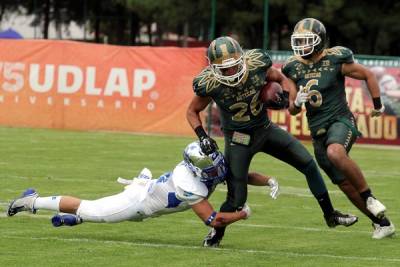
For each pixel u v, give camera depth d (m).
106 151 48.84
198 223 27.34
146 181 23.16
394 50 101.69
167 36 129.00
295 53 25.50
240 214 22.70
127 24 123.19
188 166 22.66
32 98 61.78
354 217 25.12
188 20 98.12
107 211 23.19
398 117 58.03
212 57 22.73
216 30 105.31
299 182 38.72
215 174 22.59
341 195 34.97
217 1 94.88
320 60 25.42
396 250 23.66
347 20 91.38
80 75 61.25
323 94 25.34
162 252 22.61
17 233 24.75
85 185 35.09
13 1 127.81
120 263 21.06
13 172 38.34
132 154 47.75
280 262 21.62
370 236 25.84
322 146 25.64
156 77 60.38
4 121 62.25
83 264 20.88
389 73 58.00
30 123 61.97
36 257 21.58
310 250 23.42
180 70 60.03
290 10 90.06
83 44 61.06
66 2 123.81
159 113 60.56
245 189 23.72
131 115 60.84
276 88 23.47
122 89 60.84
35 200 23.73
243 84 23.17
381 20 91.69
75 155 46.31
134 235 25.08
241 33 103.44
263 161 47.00
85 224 26.50
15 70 61.91
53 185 34.81
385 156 52.44
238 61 22.66
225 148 24.03
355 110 58.44
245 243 24.31
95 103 61.16
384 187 38.06
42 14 125.00
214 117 60.41
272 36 102.06
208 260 21.66
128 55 60.66
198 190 22.58
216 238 23.64
